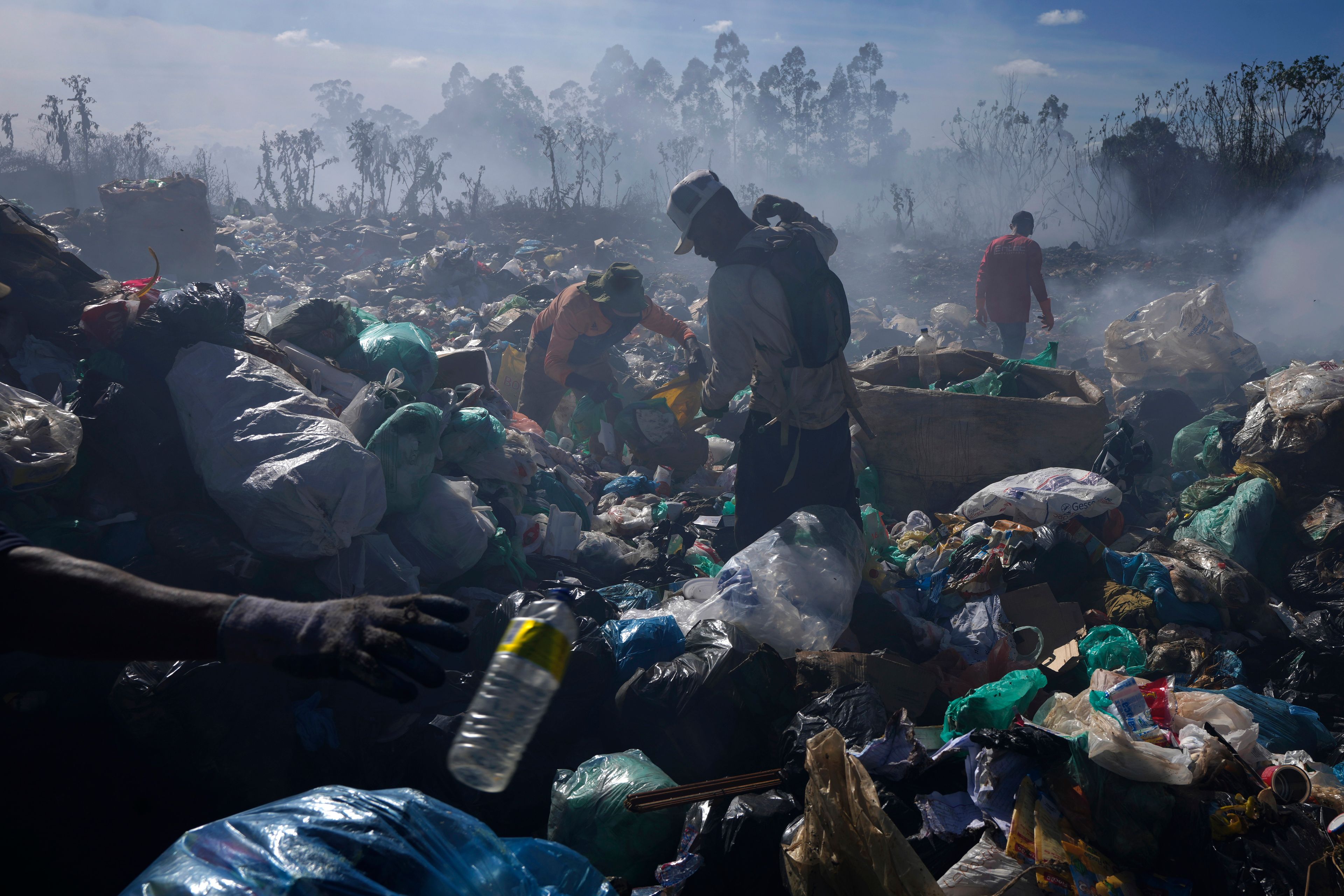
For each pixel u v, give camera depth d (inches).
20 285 149.3
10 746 104.9
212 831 45.1
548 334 221.6
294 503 114.3
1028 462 181.5
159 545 118.6
